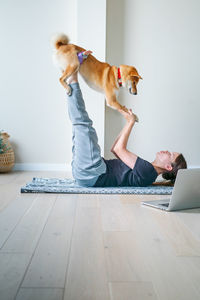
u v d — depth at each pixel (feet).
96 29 13.69
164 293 3.51
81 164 9.18
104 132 14.01
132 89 9.93
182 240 5.25
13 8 14.26
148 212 7.04
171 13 14.69
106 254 4.58
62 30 14.38
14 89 14.52
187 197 7.25
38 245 4.90
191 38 14.82
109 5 14.48
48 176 12.79
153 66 14.80
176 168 9.22
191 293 3.51
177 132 15.08
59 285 3.65
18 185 10.43
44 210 7.06
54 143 14.78
